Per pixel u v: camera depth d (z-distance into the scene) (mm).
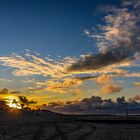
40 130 66562
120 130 67250
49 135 52406
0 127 79625
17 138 46969
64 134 54625
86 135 52375
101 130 67250
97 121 126875
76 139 45562
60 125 93812
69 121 130375
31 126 86438
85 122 120250
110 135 52625
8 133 56719
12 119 146125
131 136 50719
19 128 75000
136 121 120375
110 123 110688
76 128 75875
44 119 148000
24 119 151375
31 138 47000
